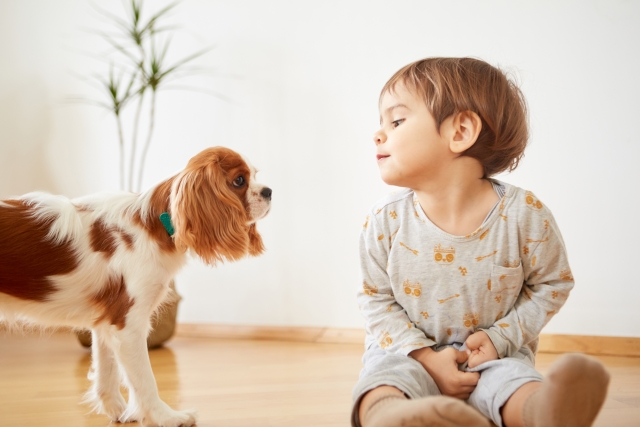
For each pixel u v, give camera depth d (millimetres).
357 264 2697
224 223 1604
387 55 2645
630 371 2020
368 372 1185
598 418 1450
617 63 2316
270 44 2836
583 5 2342
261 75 2854
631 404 1585
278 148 2824
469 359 1227
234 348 2584
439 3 2545
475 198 1274
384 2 2639
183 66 2982
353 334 2674
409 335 1270
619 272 2316
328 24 2738
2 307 1493
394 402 1014
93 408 1670
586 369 910
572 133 2359
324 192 2748
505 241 1245
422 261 1287
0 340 2793
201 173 1598
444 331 1304
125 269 1484
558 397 928
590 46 2340
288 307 2809
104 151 3127
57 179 3176
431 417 885
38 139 3195
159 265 1520
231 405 1655
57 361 2346
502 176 2428
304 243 2781
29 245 1452
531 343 1394
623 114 2314
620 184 2314
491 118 1230
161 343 2619
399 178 1263
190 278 2959
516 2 2424
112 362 1589
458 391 1203
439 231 1271
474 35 2490
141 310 1485
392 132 1273
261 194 1729
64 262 1467
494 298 1270
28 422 1557
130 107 3084
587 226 2348
